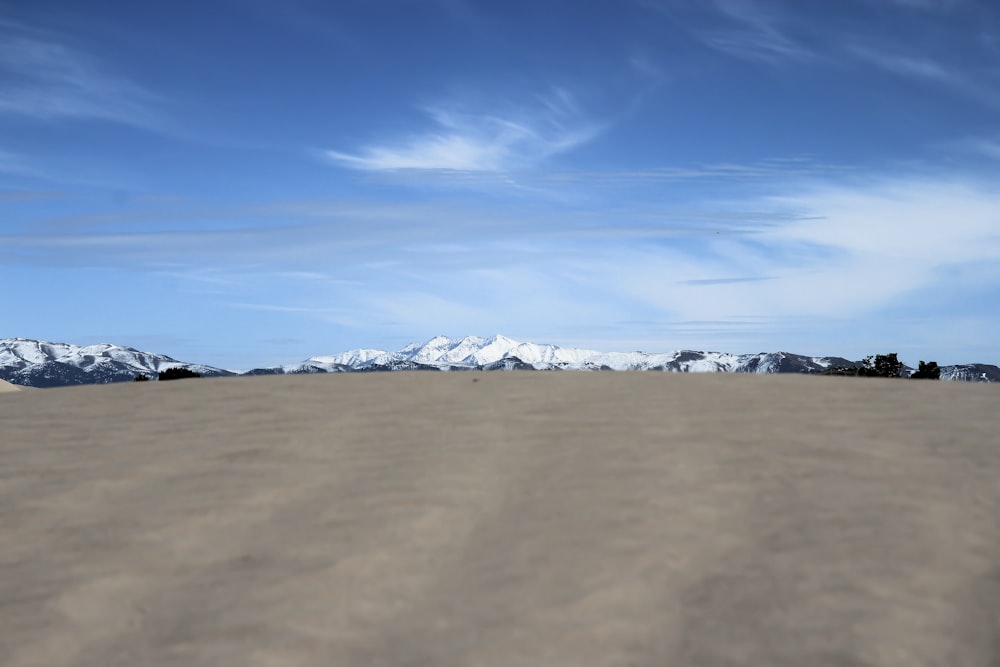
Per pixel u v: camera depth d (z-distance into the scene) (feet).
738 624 14.79
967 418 29.01
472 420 30.86
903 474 22.75
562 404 33.24
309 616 15.92
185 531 20.77
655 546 18.31
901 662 13.43
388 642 14.82
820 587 16.03
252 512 21.85
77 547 20.15
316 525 20.66
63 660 14.94
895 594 15.65
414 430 29.66
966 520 19.20
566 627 15.01
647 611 15.47
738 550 17.97
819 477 22.65
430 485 23.21
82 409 37.06
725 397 33.63
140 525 21.33
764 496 21.25
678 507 20.62
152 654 14.89
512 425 29.84
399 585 17.08
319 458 26.55
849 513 19.84
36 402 39.65
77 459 28.14
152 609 16.70
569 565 17.54
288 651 14.67
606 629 14.88
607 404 32.89
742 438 26.78
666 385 37.17
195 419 33.37
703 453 25.21
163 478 25.36
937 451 24.89
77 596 17.43
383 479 23.97
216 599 16.90
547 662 13.91
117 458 27.94
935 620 14.67
